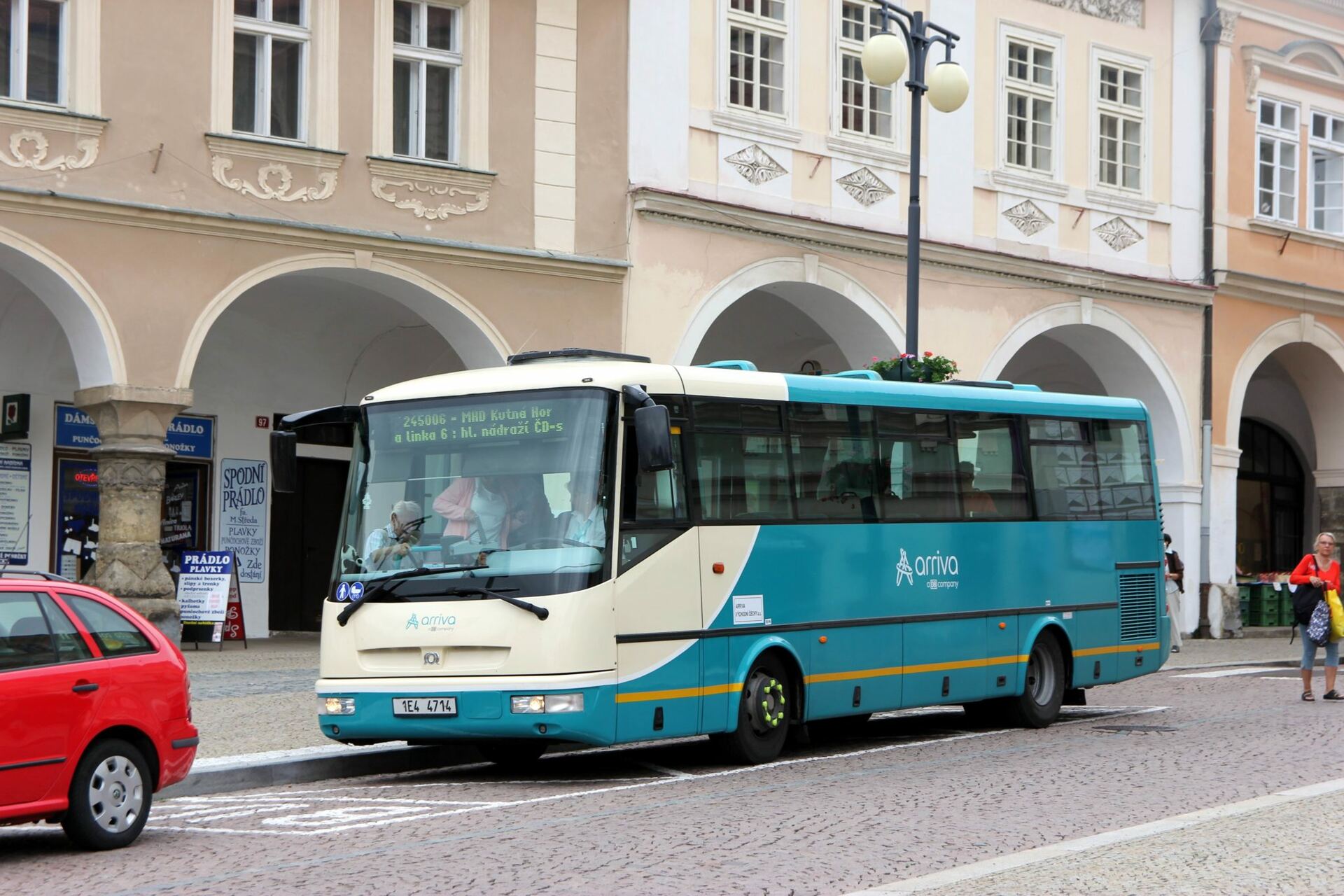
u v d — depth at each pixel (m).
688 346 24.50
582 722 12.32
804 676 14.38
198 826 10.82
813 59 26.39
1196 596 31.61
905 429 15.90
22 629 9.62
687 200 24.33
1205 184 32.16
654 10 24.38
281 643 25.00
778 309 29.56
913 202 20.06
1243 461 38.75
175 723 10.30
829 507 14.87
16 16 19.66
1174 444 31.52
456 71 22.92
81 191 19.78
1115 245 30.70
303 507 26.84
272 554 26.47
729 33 25.39
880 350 27.27
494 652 12.46
